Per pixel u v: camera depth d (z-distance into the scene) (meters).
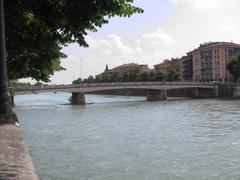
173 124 51.44
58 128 49.12
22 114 75.00
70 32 12.54
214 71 181.62
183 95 158.88
